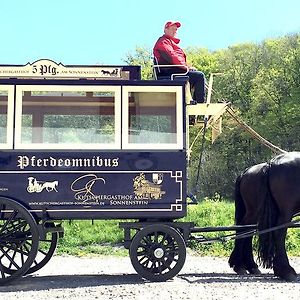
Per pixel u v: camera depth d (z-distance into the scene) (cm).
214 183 4497
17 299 744
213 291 783
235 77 5047
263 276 970
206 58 5197
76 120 902
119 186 884
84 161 887
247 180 1002
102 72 920
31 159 884
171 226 898
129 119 902
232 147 4578
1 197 869
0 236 875
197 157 3712
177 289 799
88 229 1736
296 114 4534
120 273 1066
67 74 916
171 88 906
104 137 898
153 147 896
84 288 826
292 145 4588
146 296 746
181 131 899
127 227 895
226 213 1833
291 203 941
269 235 940
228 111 1037
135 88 905
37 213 873
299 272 1083
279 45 5156
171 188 888
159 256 879
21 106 898
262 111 4762
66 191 880
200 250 1462
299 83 4681
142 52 4194
